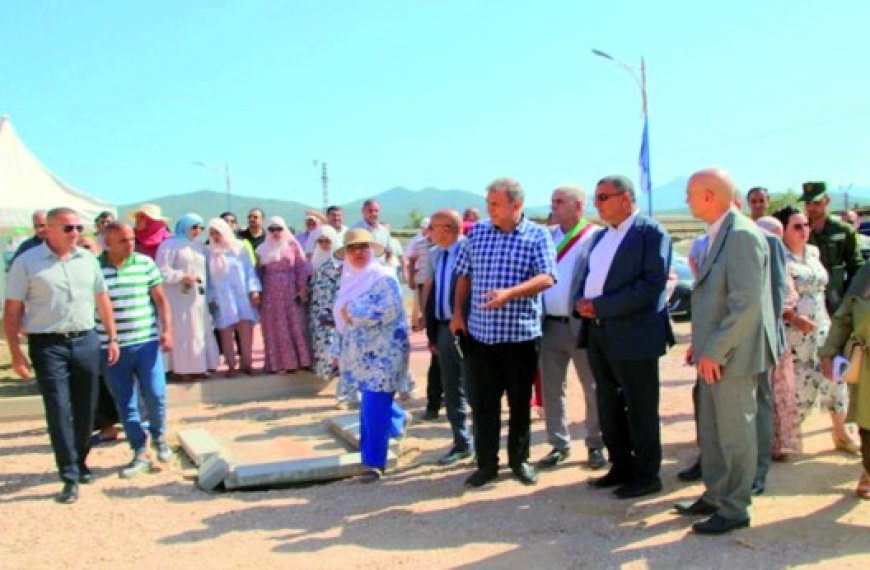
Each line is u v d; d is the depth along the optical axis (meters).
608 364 5.37
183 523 5.17
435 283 6.43
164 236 9.21
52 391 5.62
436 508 5.29
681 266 15.89
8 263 13.64
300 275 9.45
